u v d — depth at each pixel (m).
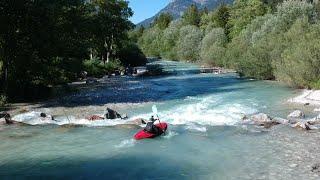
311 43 42.19
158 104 37.00
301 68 42.22
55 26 41.78
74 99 41.25
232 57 70.12
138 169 19.09
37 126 28.34
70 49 48.47
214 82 56.78
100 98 41.69
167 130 26.36
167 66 98.00
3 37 39.91
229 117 29.94
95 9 81.69
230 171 18.31
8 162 20.42
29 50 41.25
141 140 24.19
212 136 24.67
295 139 23.17
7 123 29.27
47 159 20.83
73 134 25.89
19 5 38.62
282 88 46.31
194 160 20.19
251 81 56.03
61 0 42.91
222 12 133.38
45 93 44.31
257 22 74.62
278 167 18.41
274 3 112.25
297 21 50.84
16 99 40.72
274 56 52.88
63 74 53.91
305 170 17.81
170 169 18.97
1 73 41.72
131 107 35.69
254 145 22.33
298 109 32.53
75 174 18.61
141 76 70.44
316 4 90.75
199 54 109.62
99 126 27.97
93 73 69.06
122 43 96.44
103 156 21.20
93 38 71.00
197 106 35.22
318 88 41.47
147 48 156.50
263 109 33.00
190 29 124.75
